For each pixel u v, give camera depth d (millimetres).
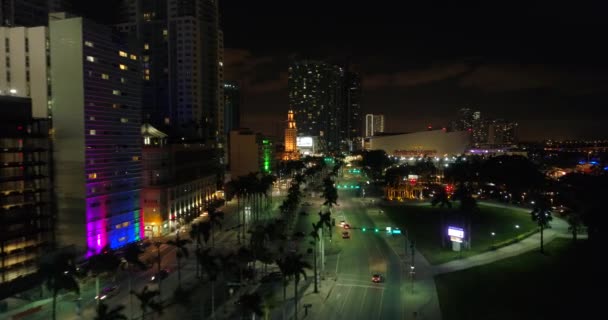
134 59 129500
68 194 110500
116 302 89812
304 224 164625
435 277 103625
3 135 95562
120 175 123125
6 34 111375
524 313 82875
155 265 113438
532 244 130375
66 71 109625
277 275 102938
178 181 160875
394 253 123938
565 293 92250
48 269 74875
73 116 109875
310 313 84312
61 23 109562
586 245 126875
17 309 85250
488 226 157125
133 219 129000
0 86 111250
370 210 193125
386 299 90875
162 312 79000
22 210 99250
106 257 88188
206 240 111812
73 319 81625
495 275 103938
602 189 195000
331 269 110500
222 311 85062
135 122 130125
